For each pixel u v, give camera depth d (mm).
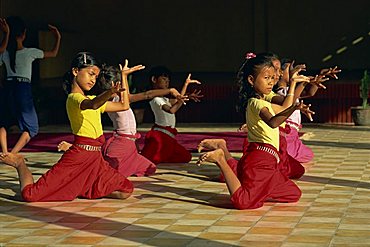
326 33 24234
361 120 17562
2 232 6965
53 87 19641
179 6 24922
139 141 14883
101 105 8211
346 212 7562
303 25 24312
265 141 7938
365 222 7098
